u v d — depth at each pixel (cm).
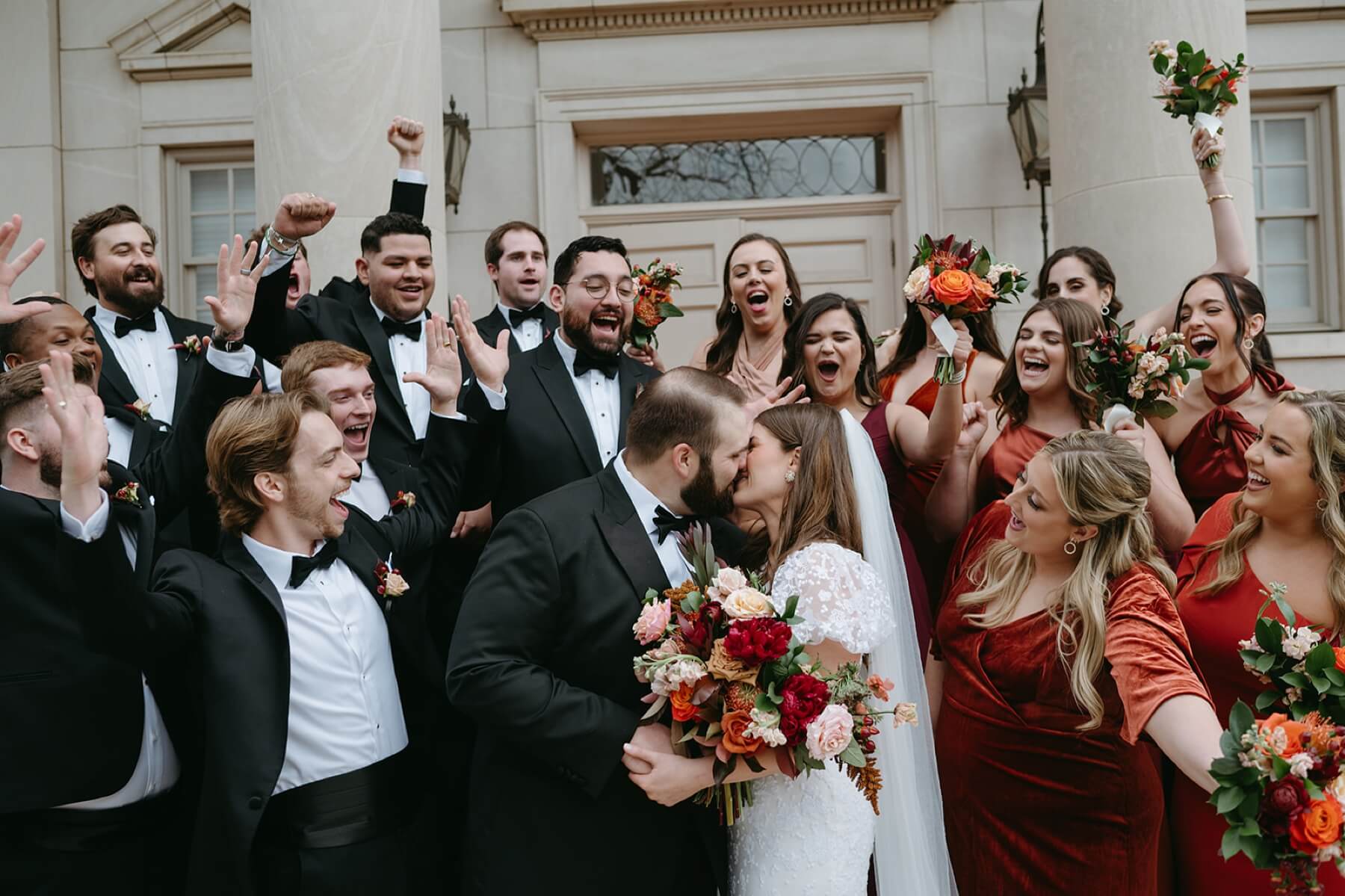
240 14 750
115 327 433
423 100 571
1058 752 301
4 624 272
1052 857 303
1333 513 296
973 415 391
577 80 728
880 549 298
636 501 284
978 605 322
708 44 725
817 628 266
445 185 631
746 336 480
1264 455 302
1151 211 533
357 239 546
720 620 250
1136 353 366
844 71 722
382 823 285
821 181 754
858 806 276
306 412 288
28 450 277
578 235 745
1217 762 225
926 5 715
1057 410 395
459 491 340
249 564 286
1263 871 307
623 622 270
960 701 322
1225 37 538
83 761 274
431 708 320
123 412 373
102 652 262
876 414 411
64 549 250
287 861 272
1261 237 735
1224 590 316
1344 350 704
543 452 383
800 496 294
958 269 380
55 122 748
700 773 255
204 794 269
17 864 272
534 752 259
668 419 276
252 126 747
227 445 282
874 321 745
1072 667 296
